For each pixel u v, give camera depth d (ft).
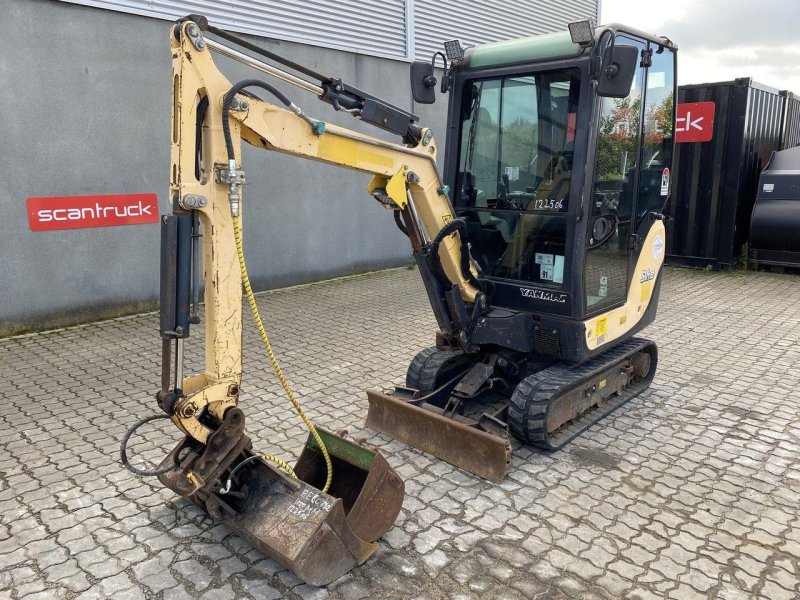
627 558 10.55
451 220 13.21
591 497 12.37
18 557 10.61
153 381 18.47
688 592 9.74
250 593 9.77
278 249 30.19
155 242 25.46
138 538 11.12
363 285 31.58
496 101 14.49
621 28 13.26
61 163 22.67
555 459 13.84
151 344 21.80
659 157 16.15
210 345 10.00
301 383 18.39
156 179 25.14
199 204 9.29
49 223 22.68
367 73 32.17
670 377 18.90
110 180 23.93
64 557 10.61
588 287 13.96
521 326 14.37
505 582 9.98
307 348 21.72
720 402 16.98
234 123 9.48
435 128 36.32
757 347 21.71
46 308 23.09
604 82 12.05
